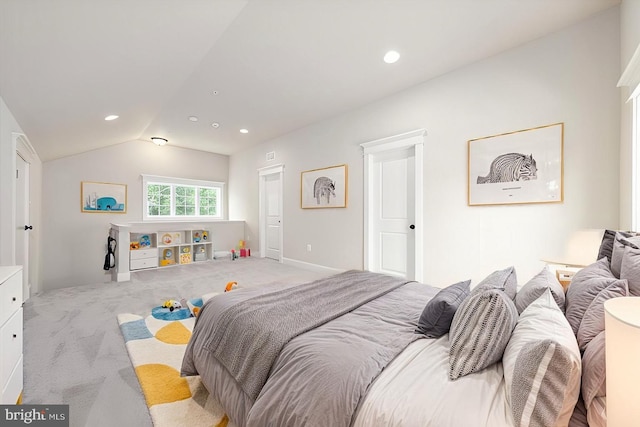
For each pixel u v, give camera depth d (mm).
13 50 1816
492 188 2836
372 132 3961
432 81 3305
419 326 1314
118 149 5531
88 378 1773
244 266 5371
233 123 4852
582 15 2311
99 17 1778
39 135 3510
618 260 1254
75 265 4922
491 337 970
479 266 2943
